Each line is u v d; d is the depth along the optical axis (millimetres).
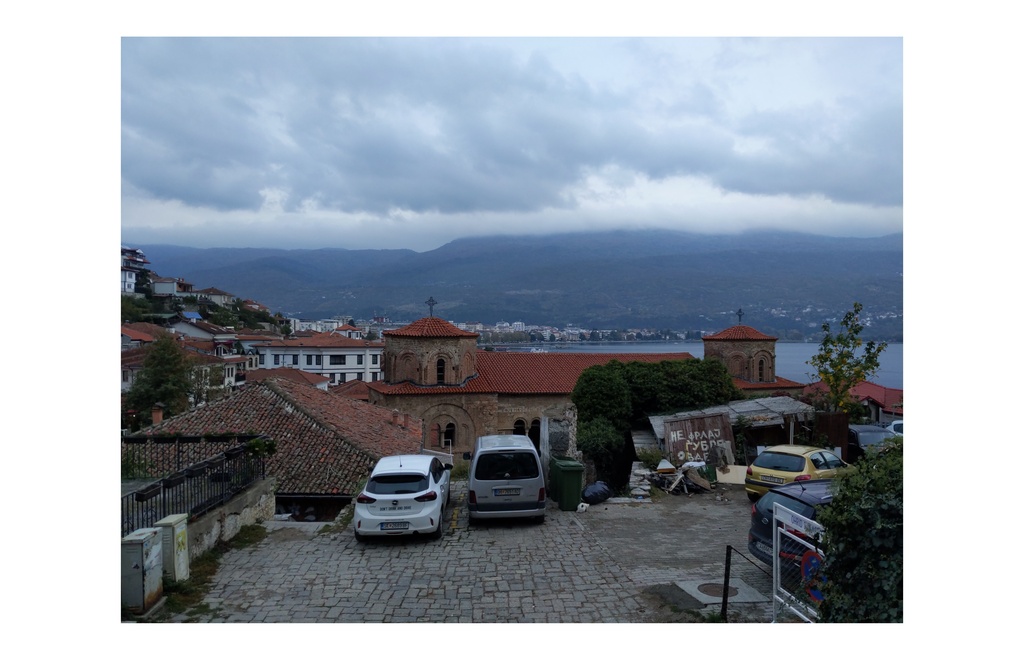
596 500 18609
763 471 18703
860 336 29828
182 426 24297
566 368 50500
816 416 26359
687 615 9391
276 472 20969
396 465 14383
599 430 29594
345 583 10930
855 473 7777
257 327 152500
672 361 35562
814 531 8555
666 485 20359
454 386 45750
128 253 144625
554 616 9484
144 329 96125
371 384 47250
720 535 15023
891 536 7312
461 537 14133
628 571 11891
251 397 25797
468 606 9906
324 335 115812
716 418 25984
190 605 9805
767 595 10242
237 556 12383
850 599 7598
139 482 13180
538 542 13750
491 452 15312
